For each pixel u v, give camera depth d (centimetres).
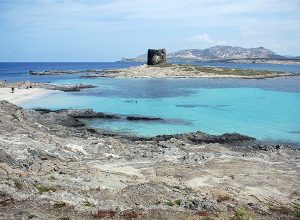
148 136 5406
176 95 9906
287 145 4966
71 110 7006
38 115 6391
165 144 4588
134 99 9188
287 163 3884
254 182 3197
